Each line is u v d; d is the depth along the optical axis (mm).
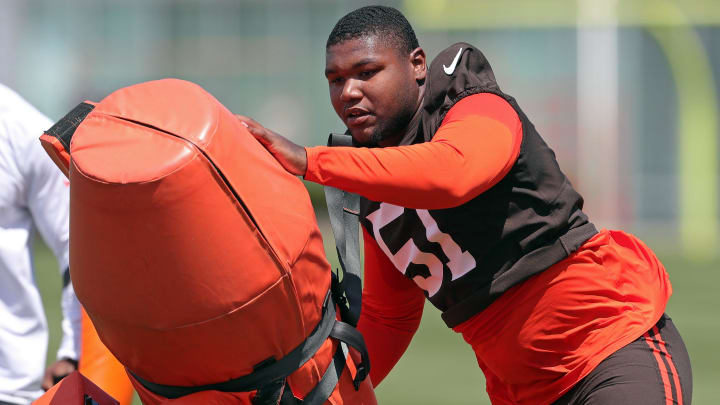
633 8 78938
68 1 87188
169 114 7285
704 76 78625
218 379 7727
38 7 86812
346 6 87562
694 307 37531
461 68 9422
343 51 9258
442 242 9789
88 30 87938
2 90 11039
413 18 80750
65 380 8219
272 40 88438
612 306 9672
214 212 7129
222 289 7234
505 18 79812
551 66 80000
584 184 80125
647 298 9945
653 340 9695
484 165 8617
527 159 9461
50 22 87125
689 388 9586
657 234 75688
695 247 66000
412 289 11328
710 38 78438
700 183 78750
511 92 80562
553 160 9766
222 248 7176
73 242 7281
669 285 10461
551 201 9594
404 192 8250
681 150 79125
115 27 88250
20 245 10992
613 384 9359
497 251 9641
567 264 9688
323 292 8055
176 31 88812
